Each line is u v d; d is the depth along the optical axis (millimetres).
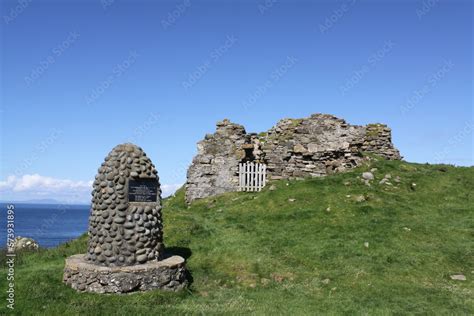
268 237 17656
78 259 14016
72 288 12969
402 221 18406
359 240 16594
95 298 12117
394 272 14164
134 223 13438
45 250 19375
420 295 12586
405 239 16656
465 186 22906
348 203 20469
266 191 23672
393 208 19922
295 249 16328
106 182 13602
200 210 23594
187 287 13734
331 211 19797
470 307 11672
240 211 21672
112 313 11141
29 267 16141
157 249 13891
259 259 15594
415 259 14969
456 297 12391
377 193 21594
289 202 21453
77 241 19781
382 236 16891
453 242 16453
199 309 11680
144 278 12836
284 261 15469
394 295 12609
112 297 12242
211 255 16453
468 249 15719
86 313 11039
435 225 18031
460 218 18938
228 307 11891
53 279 13836
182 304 12203
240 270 14984
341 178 24000
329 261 15172
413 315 11125
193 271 15211
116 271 12617
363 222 18328
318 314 11312
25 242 22016
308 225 18641
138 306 11672
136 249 13375
